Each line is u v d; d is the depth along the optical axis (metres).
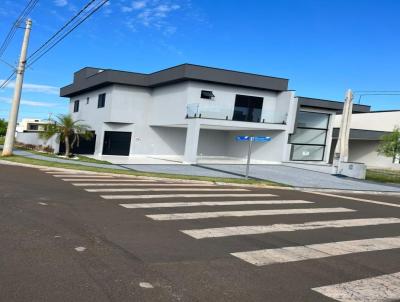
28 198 10.80
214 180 18.62
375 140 38.97
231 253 6.67
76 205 10.15
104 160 29.56
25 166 21.41
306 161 33.84
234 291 5.07
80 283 5.03
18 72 25.89
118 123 35.06
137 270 5.61
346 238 8.21
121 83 33.94
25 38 25.81
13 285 4.86
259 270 5.91
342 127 26.30
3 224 7.77
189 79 30.19
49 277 5.17
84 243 6.77
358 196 17.03
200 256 6.42
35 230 7.45
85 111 40.50
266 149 33.06
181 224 8.63
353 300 4.96
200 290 5.04
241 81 31.31
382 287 5.46
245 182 18.75
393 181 25.58
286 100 32.09
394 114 38.28
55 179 15.66
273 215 10.34
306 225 9.28
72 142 33.69
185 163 29.28
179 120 31.08
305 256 6.73
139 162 28.94
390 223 10.20
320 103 33.38
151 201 11.39
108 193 12.49
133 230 7.88
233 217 9.72
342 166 25.95
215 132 37.03
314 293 5.14
